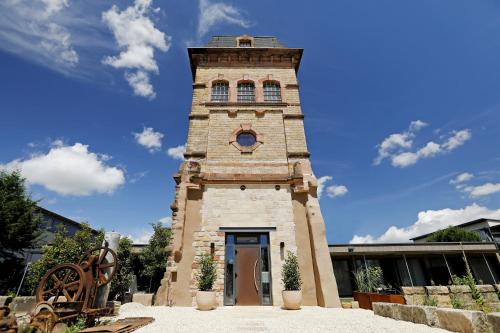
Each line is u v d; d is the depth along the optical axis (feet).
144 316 23.44
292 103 47.42
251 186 39.32
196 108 46.39
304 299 32.94
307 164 41.42
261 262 35.35
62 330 17.29
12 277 48.11
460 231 101.55
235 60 52.08
